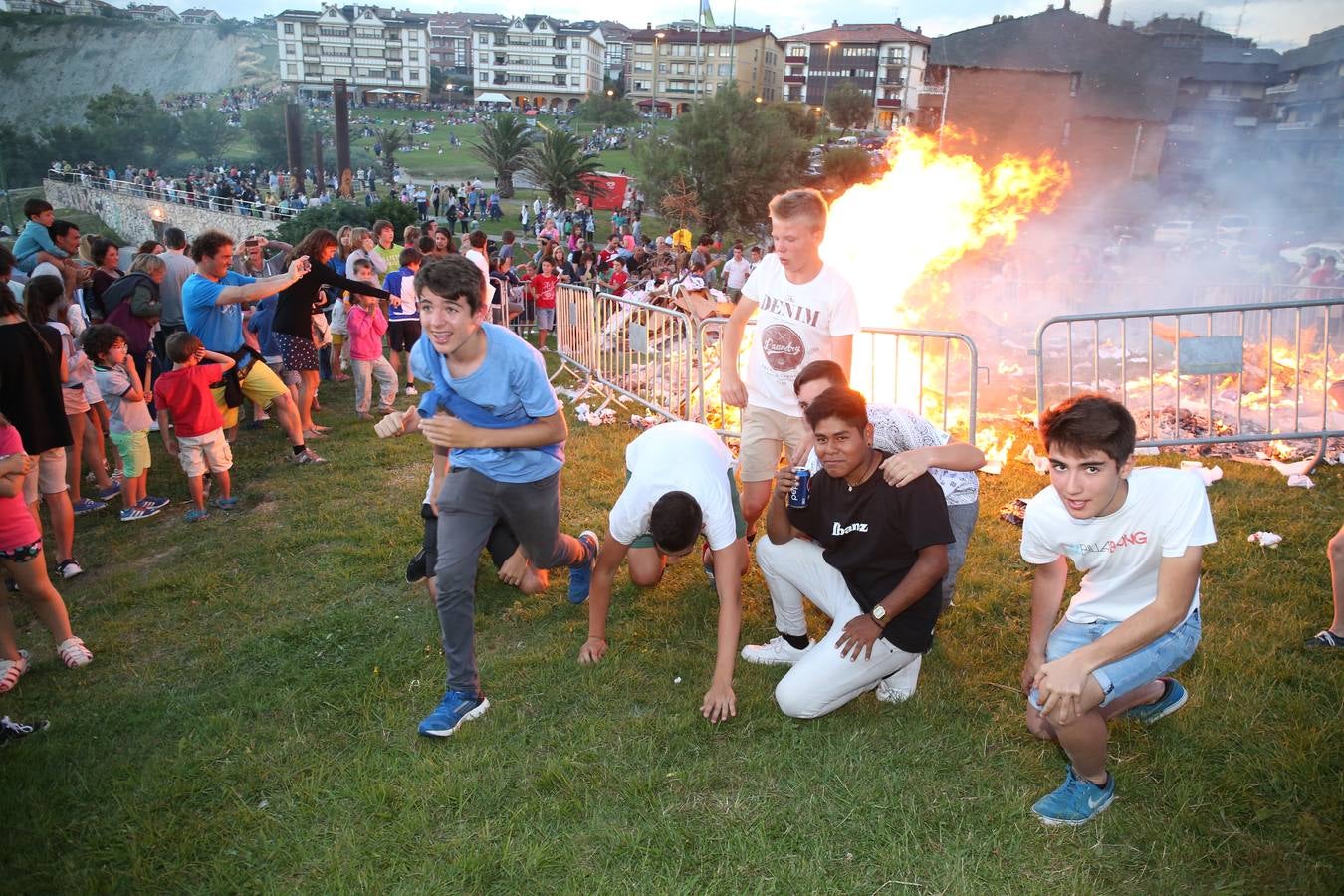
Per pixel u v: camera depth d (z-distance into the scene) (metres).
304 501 6.09
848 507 3.24
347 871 2.77
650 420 7.52
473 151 89.94
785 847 2.81
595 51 149.62
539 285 11.82
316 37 144.62
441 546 3.49
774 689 3.63
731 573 3.47
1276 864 2.65
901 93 112.38
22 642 4.40
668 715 3.47
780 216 3.71
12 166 79.00
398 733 3.45
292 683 3.87
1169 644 2.78
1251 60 28.95
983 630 4.03
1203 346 5.87
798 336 3.93
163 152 85.19
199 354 5.69
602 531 5.23
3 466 3.72
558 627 4.21
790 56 117.75
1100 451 2.53
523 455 3.54
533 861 2.75
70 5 182.75
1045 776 3.09
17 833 2.97
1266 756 3.06
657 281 14.84
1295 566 4.39
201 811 3.07
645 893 2.64
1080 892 2.58
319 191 52.06
